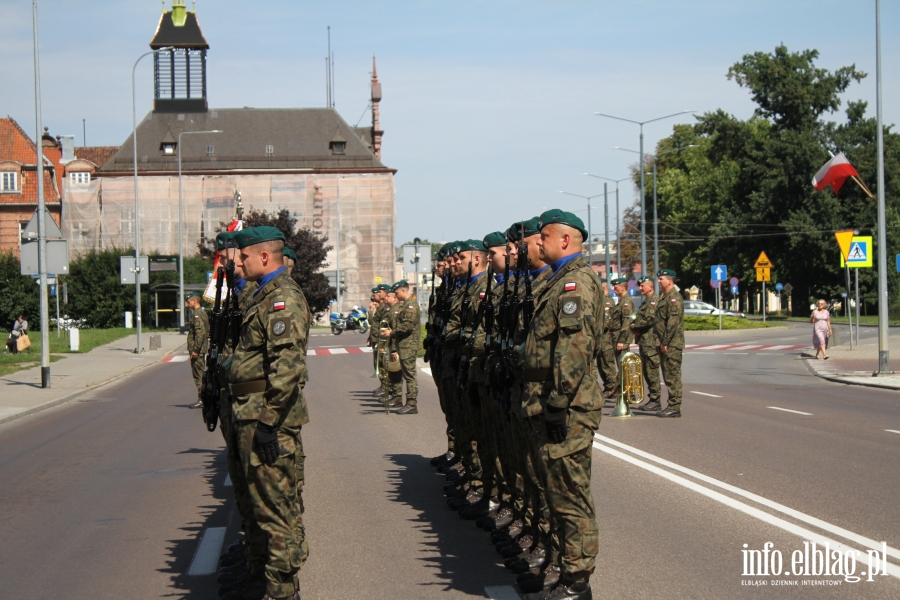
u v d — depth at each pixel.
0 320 58.12
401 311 15.37
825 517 7.38
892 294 65.00
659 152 91.19
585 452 5.26
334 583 5.97
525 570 6.07
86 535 7.45
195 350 15.02
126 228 79.06
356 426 13.80
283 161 82.69
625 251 98.81
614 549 6.55
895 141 65.12
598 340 5.31
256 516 5.21
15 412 16.59
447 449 11.18
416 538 7.13
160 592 5.92
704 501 8.02
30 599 5.83
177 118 84.38
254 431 5.11
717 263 71.25
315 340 45.66
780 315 71.69
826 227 63.72
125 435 13.63
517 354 5.91
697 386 20.19
